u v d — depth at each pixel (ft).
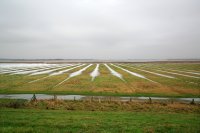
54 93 129.90
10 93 128.88
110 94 127.95
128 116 69.56
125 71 304.71
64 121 56.90
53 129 48.67
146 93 132.67
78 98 114.52
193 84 173.37
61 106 95.71
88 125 52.75
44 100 103.91
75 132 47.09
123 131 48.49
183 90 144.66
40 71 303.68
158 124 56.34
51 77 218.18
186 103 102.99
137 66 451.94
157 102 102.94
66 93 130.11
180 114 79.15
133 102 102.42
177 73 274.77
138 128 51.26
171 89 148.87
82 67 404.16
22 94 126.00
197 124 57.00
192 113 87.15
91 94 127.54
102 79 202.90
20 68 382.42
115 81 189.57
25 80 192.85
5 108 85.66
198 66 447.83
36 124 52.54
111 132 47.62
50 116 64.59
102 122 56.90
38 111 76.07
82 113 74.38
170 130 50.26
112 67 406.00
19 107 93.04
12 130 46.75
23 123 53.21
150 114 76.74
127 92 135.64
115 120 60.85
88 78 209.97
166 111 90.07
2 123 53.01
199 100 112.98
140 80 198.29
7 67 417.49
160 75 247.50
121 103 100.37
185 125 55.21
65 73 266.77
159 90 144.56
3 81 185.37
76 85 163.02
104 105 97.55
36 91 135.85
